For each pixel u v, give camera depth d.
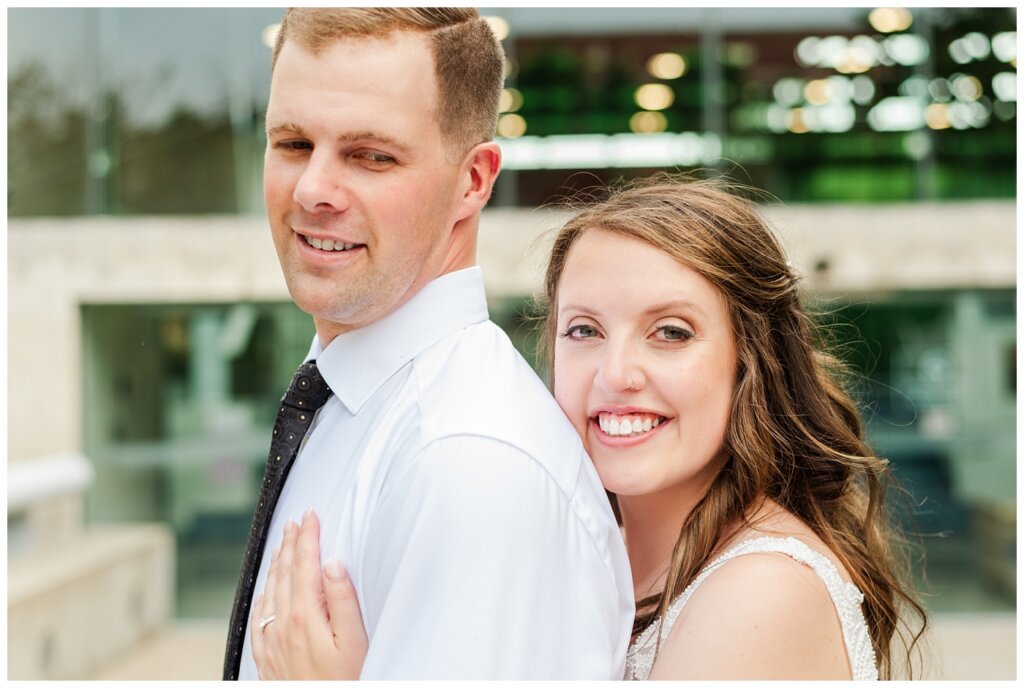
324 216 1.43
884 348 8.26
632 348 1.68
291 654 1.37
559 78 8.61
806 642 1.56
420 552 1.29
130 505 8.34
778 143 8.65
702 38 8.67
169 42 8.84
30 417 8.21
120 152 8.78
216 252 8.31
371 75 1.41
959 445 8.15
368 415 1.50
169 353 8.47
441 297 1.54
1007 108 8.62
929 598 7.96
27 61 8.69
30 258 8.29
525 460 1.37
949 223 8.12
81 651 6.26
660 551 1.92
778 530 1.70
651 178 2.10
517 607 1.31
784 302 1.86
